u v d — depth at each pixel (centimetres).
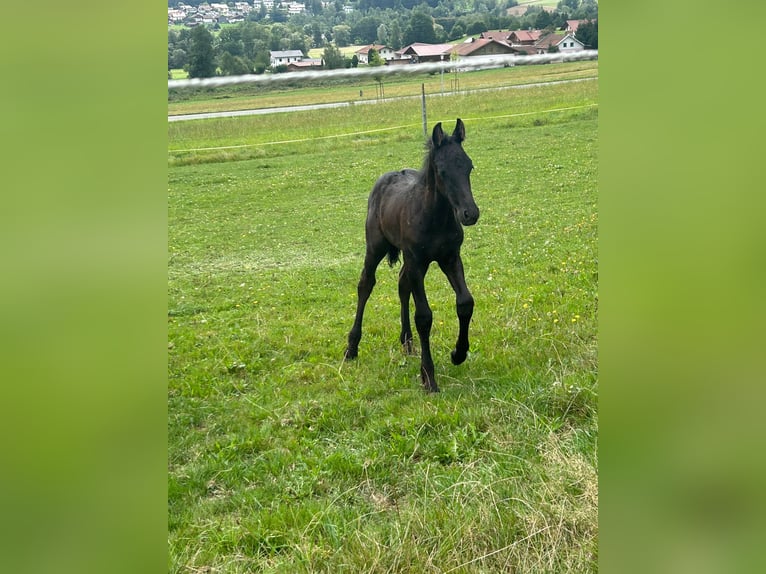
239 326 628
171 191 1209
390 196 520
